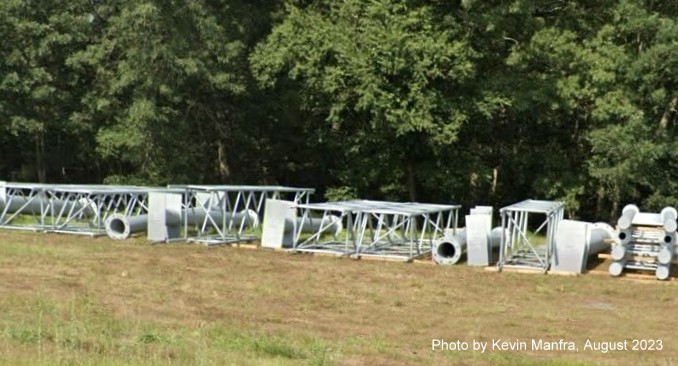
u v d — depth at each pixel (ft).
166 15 83.92
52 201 67.67
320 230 62.69
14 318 31.58
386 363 27.76
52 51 93.56
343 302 41.73
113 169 110.93
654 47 72.95
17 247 56.24
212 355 26.43
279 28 84.43
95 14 99.19
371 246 60.85
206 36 85.56
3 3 88.84
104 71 92.84
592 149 84.84
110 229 64.95
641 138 75.66
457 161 91.20
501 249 55.16
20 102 92.22
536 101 83.10
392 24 78.64
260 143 105.40
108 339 28.22
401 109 77.82
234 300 40.86
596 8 89.56
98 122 96.02
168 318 34.73
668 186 78.74
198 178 96.27
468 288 47.78
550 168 91.04
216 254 58.13
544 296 46.06
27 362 23.54
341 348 29.71
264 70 86.79
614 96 77.66
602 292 47.83
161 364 24.50
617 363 29.53
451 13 84.12
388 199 97.66
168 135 88.63
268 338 31.07
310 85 84.02
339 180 99.76
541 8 92.22
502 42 87.56
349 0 83.15
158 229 63.31
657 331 36.88
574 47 83.46
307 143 101.14
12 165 110.83
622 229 53.26
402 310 40.24
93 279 44.57
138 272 48.24
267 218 62.95
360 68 78.13
